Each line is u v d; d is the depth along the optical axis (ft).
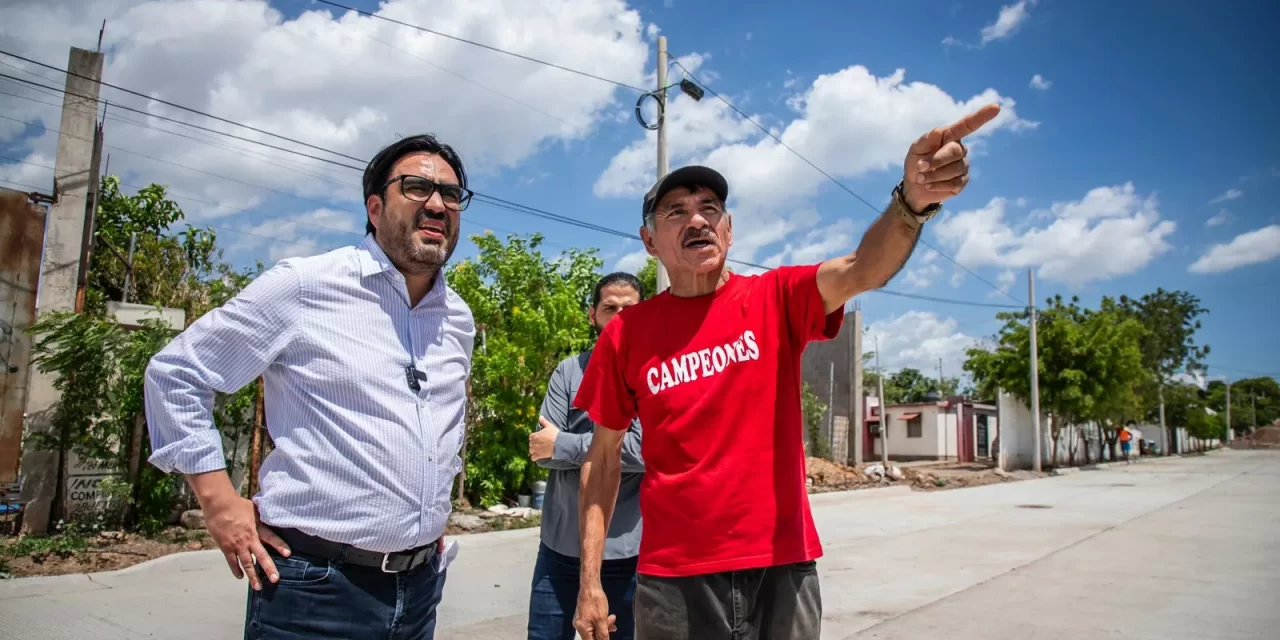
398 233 7.29
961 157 5.73
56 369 24.59
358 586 6.72
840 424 75.92
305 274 6.91
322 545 6.63
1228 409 255.09
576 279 45.88
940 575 23.94
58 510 25.61
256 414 28.58
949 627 17.56
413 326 7.41
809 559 7.05
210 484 6.56
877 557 27.48
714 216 7.63
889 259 6.40
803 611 6.98
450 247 7.61
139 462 26.66
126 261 38.58
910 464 100.83
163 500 26.30
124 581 20.49
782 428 7.19
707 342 7.33
